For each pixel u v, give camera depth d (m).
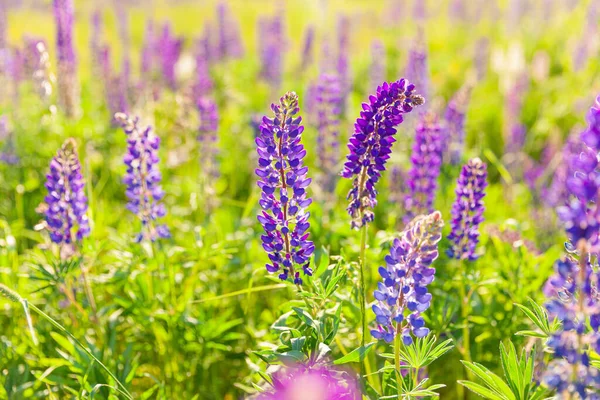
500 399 1.55
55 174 1.82
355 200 1.62
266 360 1.56
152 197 1.90
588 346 1.52
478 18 6.33
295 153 1.61
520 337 1.83
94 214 2.17
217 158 2.52
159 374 1.90
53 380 1.75
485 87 4.16
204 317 1.89
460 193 1.78
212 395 1.90
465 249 1.79
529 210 2.39
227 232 2.12
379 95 1.58
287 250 1.63
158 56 3.57
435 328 1.79
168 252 1.94
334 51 3.85
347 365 1.75
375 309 1.53
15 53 2.76
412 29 6.63
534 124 3.51
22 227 2.22
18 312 1.91
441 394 1.88
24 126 2.63
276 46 3.79
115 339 1.84
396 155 2.52
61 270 1.81
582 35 4.35
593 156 1.42
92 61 3.24
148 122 2.44
